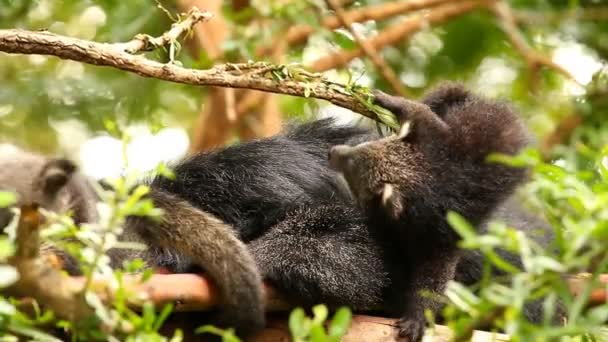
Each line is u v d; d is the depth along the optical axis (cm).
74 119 814
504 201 730
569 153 744
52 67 822
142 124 813
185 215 724
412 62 827
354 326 726
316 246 731
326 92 732
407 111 731
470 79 826
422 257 729
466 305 702
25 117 814
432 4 804
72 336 706
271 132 809
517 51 809
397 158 729
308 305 729
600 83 793
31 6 783
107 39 804
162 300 716
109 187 734
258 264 728
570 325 698
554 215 712
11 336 699
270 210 740
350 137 752
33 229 700
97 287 705
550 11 811
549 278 699
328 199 740
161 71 725
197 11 733
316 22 777
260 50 788
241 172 741
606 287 705
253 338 723
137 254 728
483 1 804
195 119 831
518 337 698
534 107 797
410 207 727
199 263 721
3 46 718
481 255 738
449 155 728
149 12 793
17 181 718
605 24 812
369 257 731
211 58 773
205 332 725
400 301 731
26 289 701
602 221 698
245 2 808
